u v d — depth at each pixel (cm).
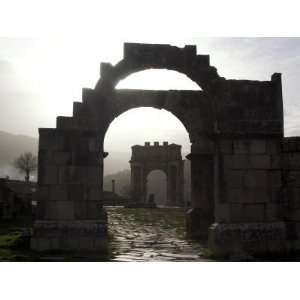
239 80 1634
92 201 1606
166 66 1673
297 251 1543
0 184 3138
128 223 3003
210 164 2262
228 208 1555
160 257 1488
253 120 1611
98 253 1543
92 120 1647
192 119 2266
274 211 1567
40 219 1575
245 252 1507
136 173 6341
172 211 4009
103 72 1670
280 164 1593
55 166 1611
